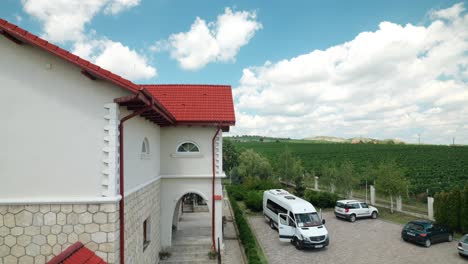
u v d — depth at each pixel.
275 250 14.46
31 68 6.30
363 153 69.94
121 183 6.77
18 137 6.21
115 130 6.49
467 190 17.45
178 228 16.61
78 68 6.44
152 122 10.88
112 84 6.54
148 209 9.96
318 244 14.10
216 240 12.66
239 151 54.75
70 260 5.61
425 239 14.84
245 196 26.53
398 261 13.06
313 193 25.81
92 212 6.28
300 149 83.06
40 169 6.25
